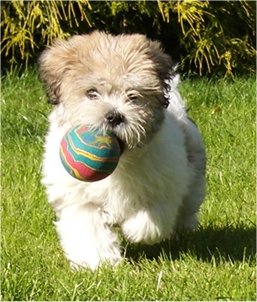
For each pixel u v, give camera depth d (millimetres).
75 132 5309
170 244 6414
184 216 6684
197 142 6559
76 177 5301
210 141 8992
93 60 5551
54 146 5879
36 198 7316
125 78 5441
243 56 12305
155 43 5812
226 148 8852
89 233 5918
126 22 12094
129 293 5398
